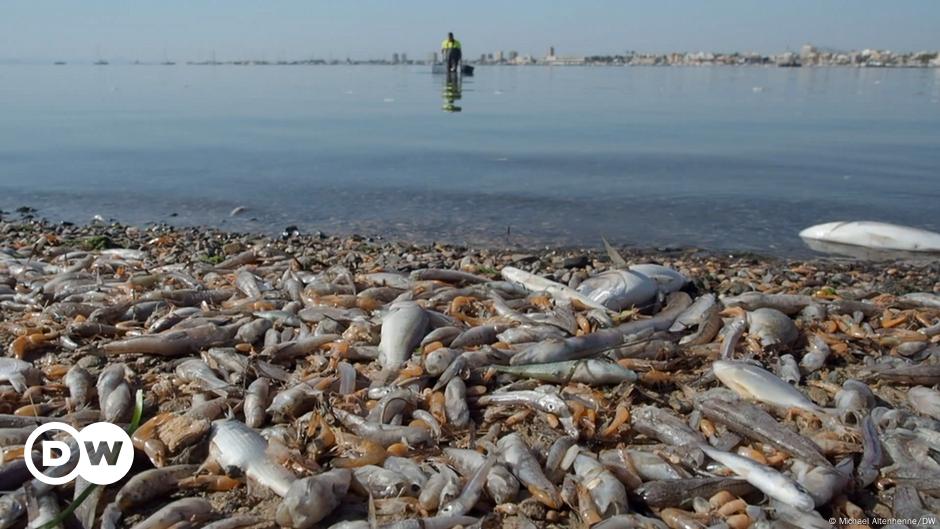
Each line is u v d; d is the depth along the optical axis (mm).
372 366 861
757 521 581
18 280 1177
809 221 1803
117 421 736
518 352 844
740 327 902
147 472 628
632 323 964
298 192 2143
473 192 2111
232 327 927
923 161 2551
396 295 1066
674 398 790
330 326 935
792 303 1025
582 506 598
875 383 832
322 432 689
